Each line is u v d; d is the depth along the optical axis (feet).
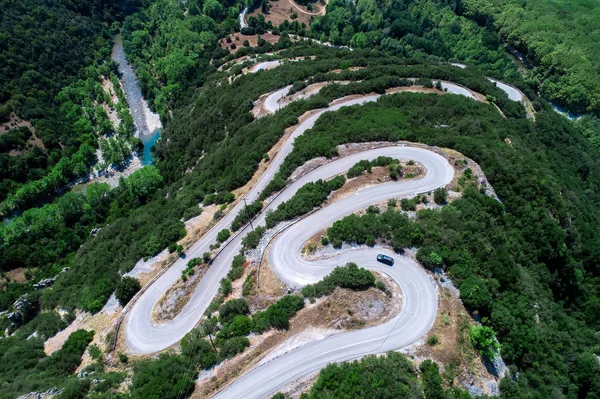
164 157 465.88
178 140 461.37
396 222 228.02
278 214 257.34
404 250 218.38
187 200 329.11
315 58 553.23
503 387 171.83
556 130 424.46
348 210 252.42
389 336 181.98
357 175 277.03
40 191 432.25
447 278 205.46
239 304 206.18
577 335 230.07
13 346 245.24
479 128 335.26
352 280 198.29
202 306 237.04
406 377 158.61
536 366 185.88
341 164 298.35
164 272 263.08
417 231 220.84
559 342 208.74
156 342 222.69
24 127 479.82
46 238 378.32
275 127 367.66
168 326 230.68
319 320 190.39
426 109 362.12
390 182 269.23
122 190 424.46
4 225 393.29
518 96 496.64
